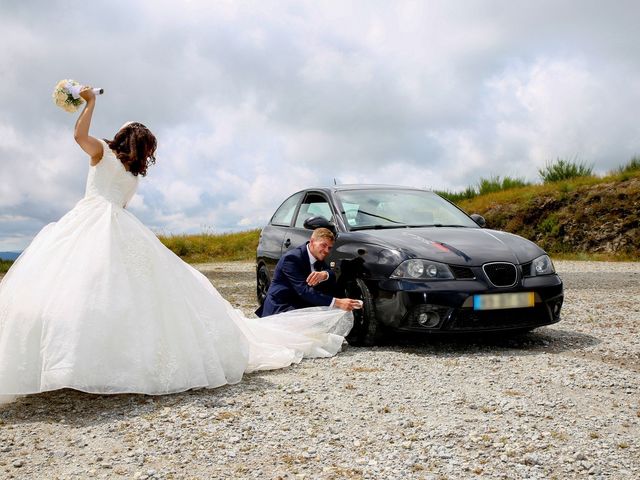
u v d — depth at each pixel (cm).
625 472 293
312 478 288
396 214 659
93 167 425
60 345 374
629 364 505
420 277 534
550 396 411
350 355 541
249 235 2547
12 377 376
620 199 1919
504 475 290
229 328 450
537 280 553
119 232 413
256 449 323
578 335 622
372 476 290
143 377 393
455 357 529
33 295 389
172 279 420
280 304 589
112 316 388
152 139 436
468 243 571
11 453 322
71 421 370
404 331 538
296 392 422
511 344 584
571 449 320
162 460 311
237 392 424
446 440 334
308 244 598
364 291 568
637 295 928
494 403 395
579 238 1873
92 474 296
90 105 410
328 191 696
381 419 368
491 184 2448
